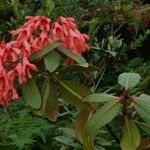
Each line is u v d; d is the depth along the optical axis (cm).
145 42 178
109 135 106
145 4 198
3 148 116
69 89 63
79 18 137
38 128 115
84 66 60
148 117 53
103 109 55
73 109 108
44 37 60
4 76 59
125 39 178
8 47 59
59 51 59
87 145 61
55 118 62
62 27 62
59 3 138
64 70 61
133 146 56
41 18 62
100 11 141
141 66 150
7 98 61
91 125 54
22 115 120
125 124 57
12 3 132
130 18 144
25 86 60
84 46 63
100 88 133
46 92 60
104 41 129
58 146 117
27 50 59
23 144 111
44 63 60
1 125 118
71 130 78
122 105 57
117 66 138
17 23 132
